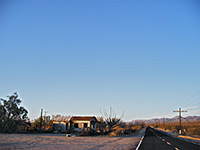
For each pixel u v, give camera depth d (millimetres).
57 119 57094
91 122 56281
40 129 46812
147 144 25266
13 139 22516
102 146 22328
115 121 48500
